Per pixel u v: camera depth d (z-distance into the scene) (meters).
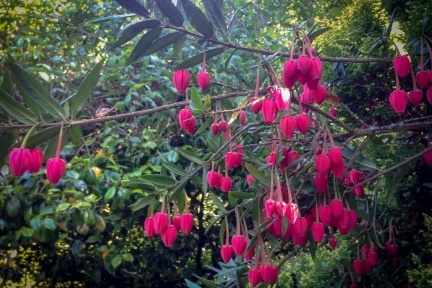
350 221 1.52
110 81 3.70
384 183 1.93
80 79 3.93
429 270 1.52
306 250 2.00
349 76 1.95
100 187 3.07
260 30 4.37
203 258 4.02
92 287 3.87
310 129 1.93
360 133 1.50
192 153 1.67
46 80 3.24
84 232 2.94
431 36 1.71
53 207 2.92
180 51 1.49
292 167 1.55
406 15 1.89
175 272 3.87
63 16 4.25
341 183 1.55
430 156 1.56
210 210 3.76
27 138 1.20
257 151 2.04
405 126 1.52
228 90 2.78
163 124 3.53
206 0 1.43
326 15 2.50
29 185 2.89
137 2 1.33
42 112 1.25
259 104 1.35
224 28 1.47
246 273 1.92
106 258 3.29
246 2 4.28
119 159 3.38
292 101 1.40
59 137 1.23
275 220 1.51
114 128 3.38
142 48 1.43
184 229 1.57
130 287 3.89
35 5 4.19
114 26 4.12
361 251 1.99
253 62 3.69
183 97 3.51
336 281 2.07
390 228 1.95
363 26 2.02
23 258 3.76
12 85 1.23
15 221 3.22
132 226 3.48
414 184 1.88
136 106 3.61
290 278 2.26
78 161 3.03
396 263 1.98
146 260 3.78
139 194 3.10
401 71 1.47
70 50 4.02
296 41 1.35
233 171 3.19
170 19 1.37
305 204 1.74
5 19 4.27
